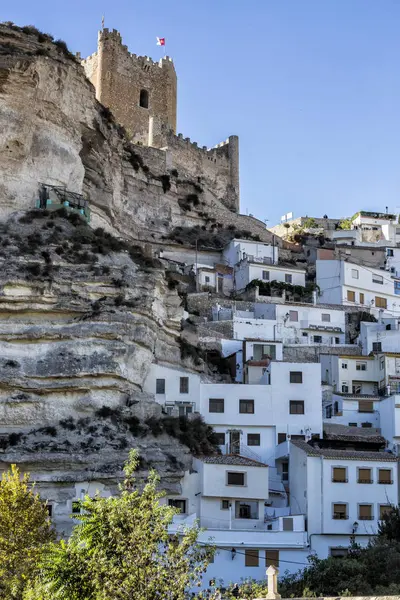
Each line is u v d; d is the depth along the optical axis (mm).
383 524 58812
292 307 94875
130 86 129375
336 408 77188
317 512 61000
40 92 82562
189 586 34500
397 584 47219
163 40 134875
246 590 42656
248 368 77312
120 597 32062
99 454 60906
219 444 70938
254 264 101500
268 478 65688
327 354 86250
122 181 103812
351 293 103750
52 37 87188
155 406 66500
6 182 78375
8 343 66125
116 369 65500
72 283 69062
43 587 33469
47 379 64688
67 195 81875
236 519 61750
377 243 127250
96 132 92188
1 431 62875
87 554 33812
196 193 113625
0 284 67562
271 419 71938
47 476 59500
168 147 124125
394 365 84375
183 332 81500
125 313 68312
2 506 47406
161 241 106062
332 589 48469
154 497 35469
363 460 62688
